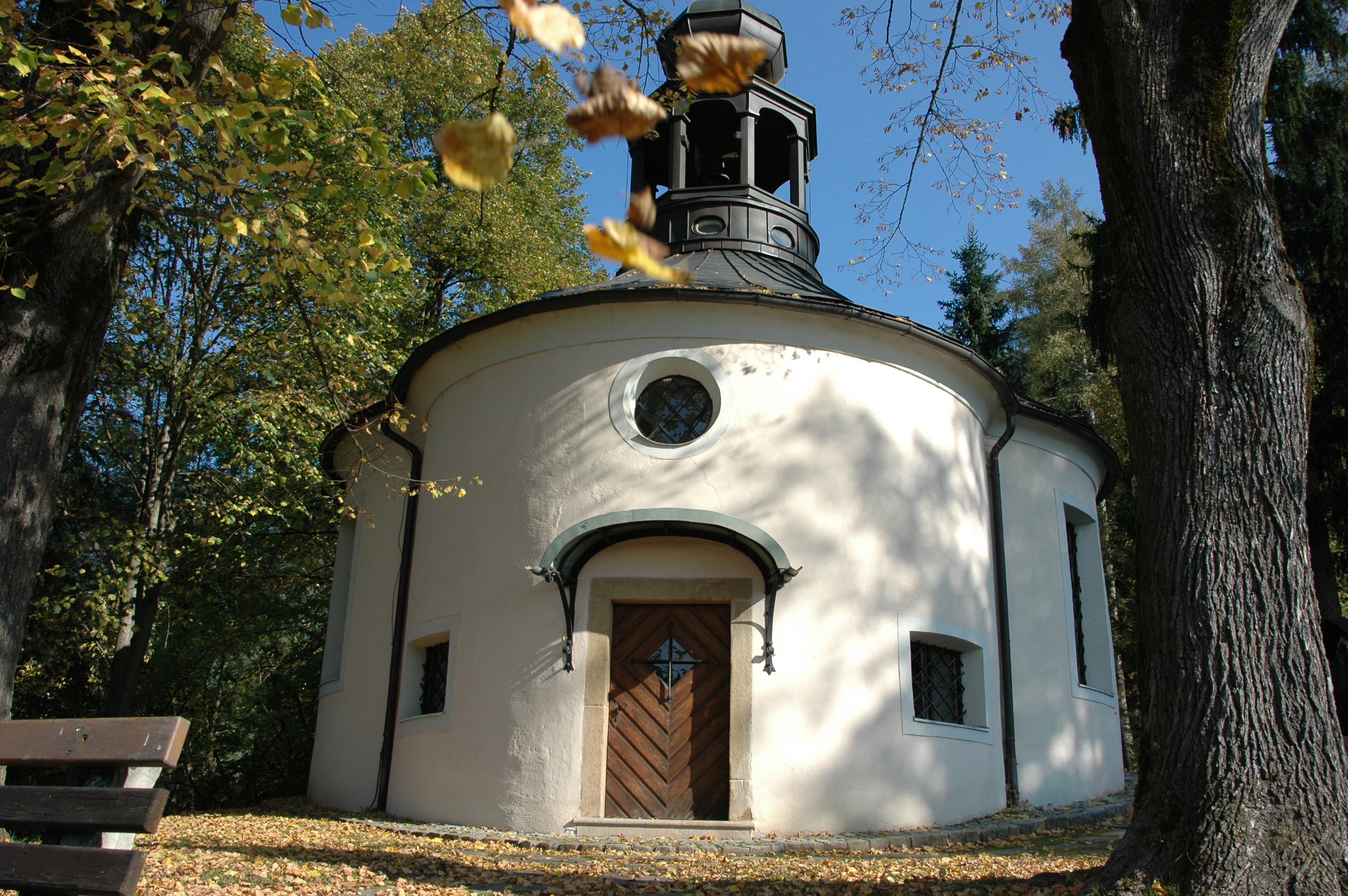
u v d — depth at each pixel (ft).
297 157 25.61
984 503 33.63
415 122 53.62
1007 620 34.09
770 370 29.53
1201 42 16.61
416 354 32.99
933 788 27.96
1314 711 14.49
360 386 38.65
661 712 27.43
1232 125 16.58
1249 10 16.66
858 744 27.12
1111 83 17.13
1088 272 58.08
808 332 30.07
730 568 27.94
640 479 28.66
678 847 24.02
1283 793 14.11
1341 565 49.39
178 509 49.52
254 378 45.39
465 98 48.80
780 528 28.19
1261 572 15.02
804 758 26.53
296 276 29.94
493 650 28.81
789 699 26.86
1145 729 15.55
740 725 26.55
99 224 20.72
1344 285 47.03
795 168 40.40
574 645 27.66
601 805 26.40
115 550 41.22
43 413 20.12
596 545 28.32
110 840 9.53
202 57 22.04
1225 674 14.69
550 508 29.17
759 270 35.50
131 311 45.80
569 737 26.99
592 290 29.76
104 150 19.10
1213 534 15.24
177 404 47.52
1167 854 14.40
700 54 4.13
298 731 56.18
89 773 9.75
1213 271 16.06
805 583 27.91
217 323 46.75
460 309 62.34
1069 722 35.32
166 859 20.18
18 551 19.44
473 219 55.52
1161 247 16.34
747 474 28.53
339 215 26.27
